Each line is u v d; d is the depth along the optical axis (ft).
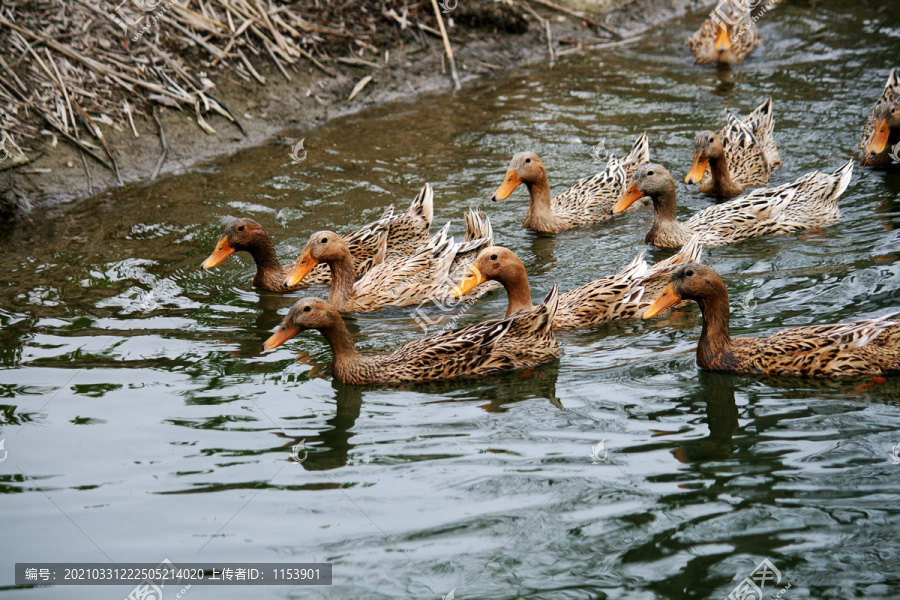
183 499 26.48
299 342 37.35
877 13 76.18
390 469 27.68
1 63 56.34
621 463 27.30
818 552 22.93
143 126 58.08
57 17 60.34
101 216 50.21
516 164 46.39
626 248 44.88
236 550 24.27
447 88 68.03
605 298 37.63
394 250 45.75
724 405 30.32
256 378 34.04
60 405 31.78
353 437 29.71
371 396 32.78
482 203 50.55
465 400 32.12
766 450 27.40
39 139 54.39
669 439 28.48
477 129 60.34
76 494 26.76
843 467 26.21
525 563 23.34
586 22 78.23
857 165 51.85
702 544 23.52
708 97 63.36
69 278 42.83
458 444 28.96
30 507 26.11
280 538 24.68
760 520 24.25
